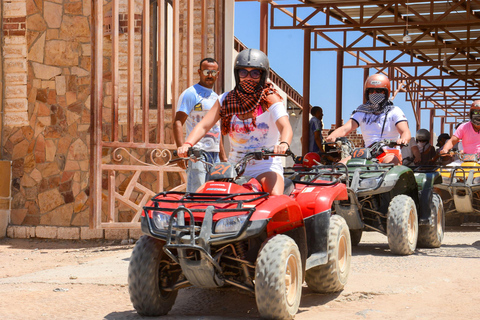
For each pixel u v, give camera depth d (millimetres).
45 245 9914
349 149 7977
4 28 10844
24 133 10828
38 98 10820
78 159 10664
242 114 4852
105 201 10461
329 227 5016
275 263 4016
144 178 10430
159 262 4434
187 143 4793
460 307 4688
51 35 10828
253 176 4734
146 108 9039
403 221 7289
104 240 10188
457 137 10672
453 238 9648
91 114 8641
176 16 9219
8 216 10703
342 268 5250
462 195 10344
